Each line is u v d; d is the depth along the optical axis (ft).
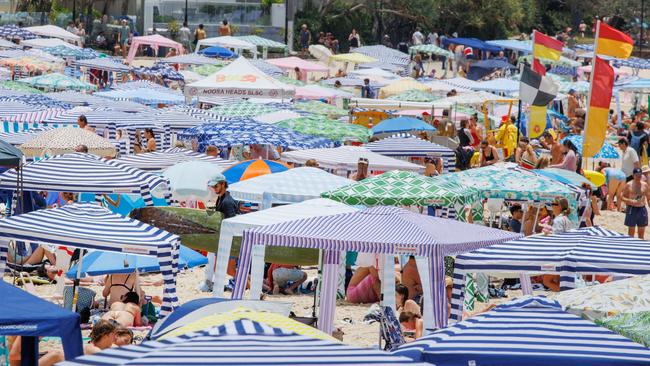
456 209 140.46
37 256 132.77
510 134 263.70
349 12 611.88
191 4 508.53
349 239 94.43
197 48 442.91
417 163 214.90
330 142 198.29
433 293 94.68
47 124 209.97
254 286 100.53
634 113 402.72
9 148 117.29
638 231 185.37
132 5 496.23
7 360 80.33
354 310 125.59
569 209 146.72
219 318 63.93
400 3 625.82
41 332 66.28
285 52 524.11
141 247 97.09
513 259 88.89
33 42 403.95
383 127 234.17
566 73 498.28
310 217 100.99
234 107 242.78
